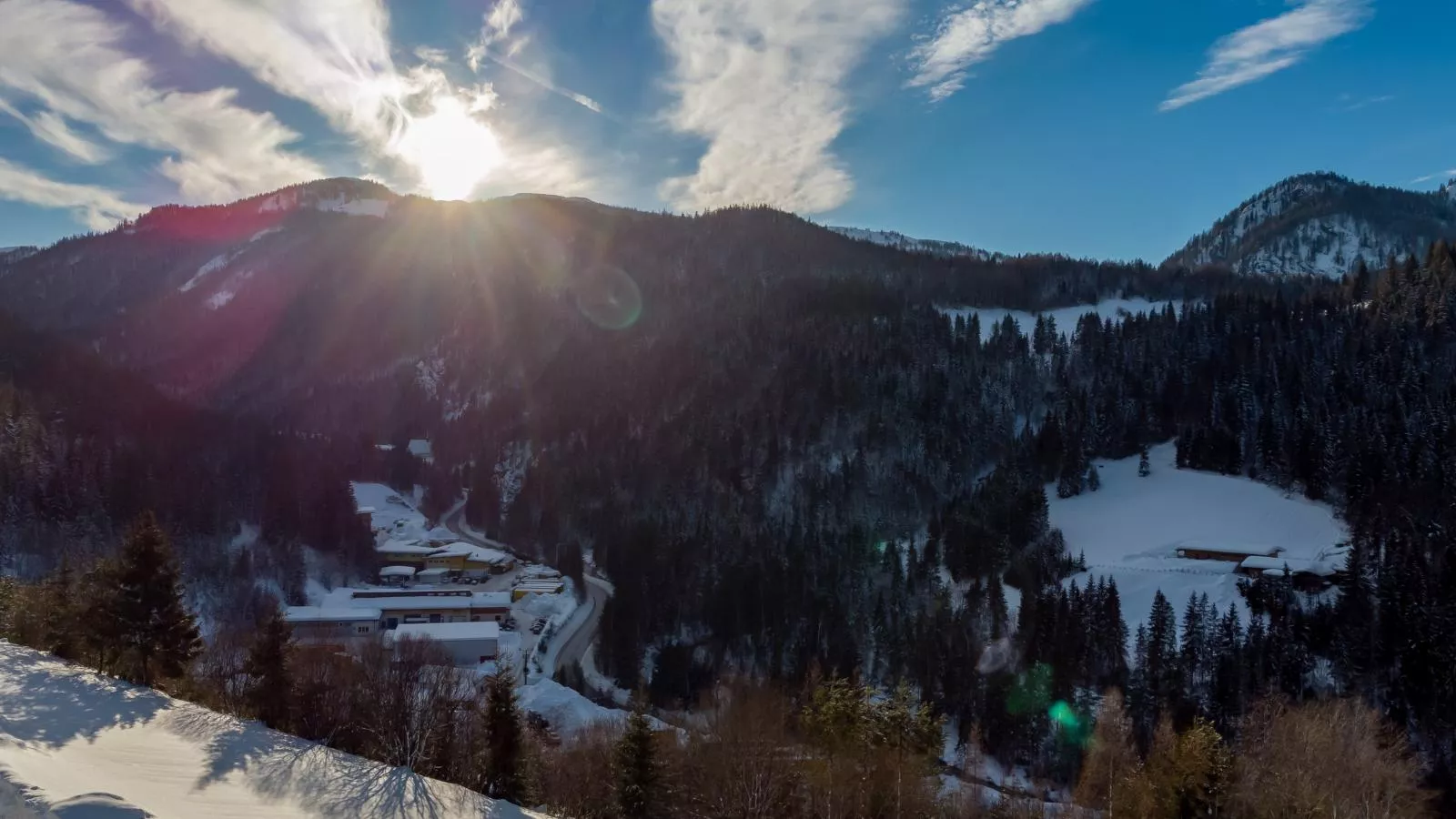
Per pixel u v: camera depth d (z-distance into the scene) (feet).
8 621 175.52
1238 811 145.59
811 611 340.80
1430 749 224.74
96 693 136.56
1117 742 194.39
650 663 322.96
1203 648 259.19
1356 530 320.29
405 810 115.85
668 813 147.02
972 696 273.54
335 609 332.80
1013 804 198.18
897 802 147.13
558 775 168.55
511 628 347.56
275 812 103.91
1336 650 260.01
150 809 91.04
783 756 160.45
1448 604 247.91
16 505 339.57
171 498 380.37
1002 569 357.41
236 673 184.03
